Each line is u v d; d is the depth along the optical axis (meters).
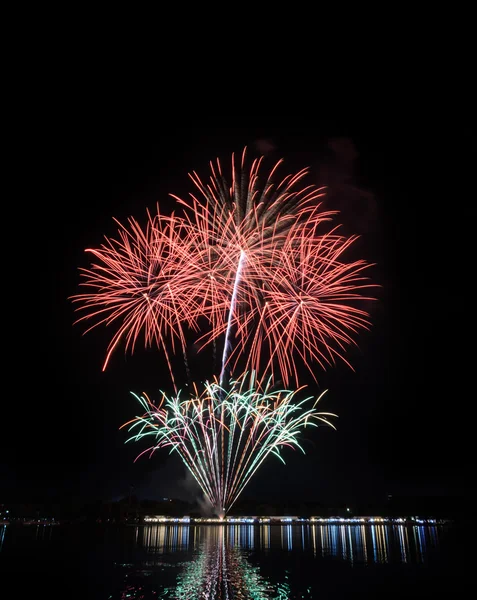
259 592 27.22
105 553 47.00
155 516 165.62
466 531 107.88
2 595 25.42
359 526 155.25
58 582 29.34
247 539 75.81
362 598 25.75
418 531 110.88
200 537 80.44
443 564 39.94
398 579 31.94
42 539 66.31
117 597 25.17
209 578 31.75
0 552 46.91
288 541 71.50
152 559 42.31
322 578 32.34
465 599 25.53
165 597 25.31
